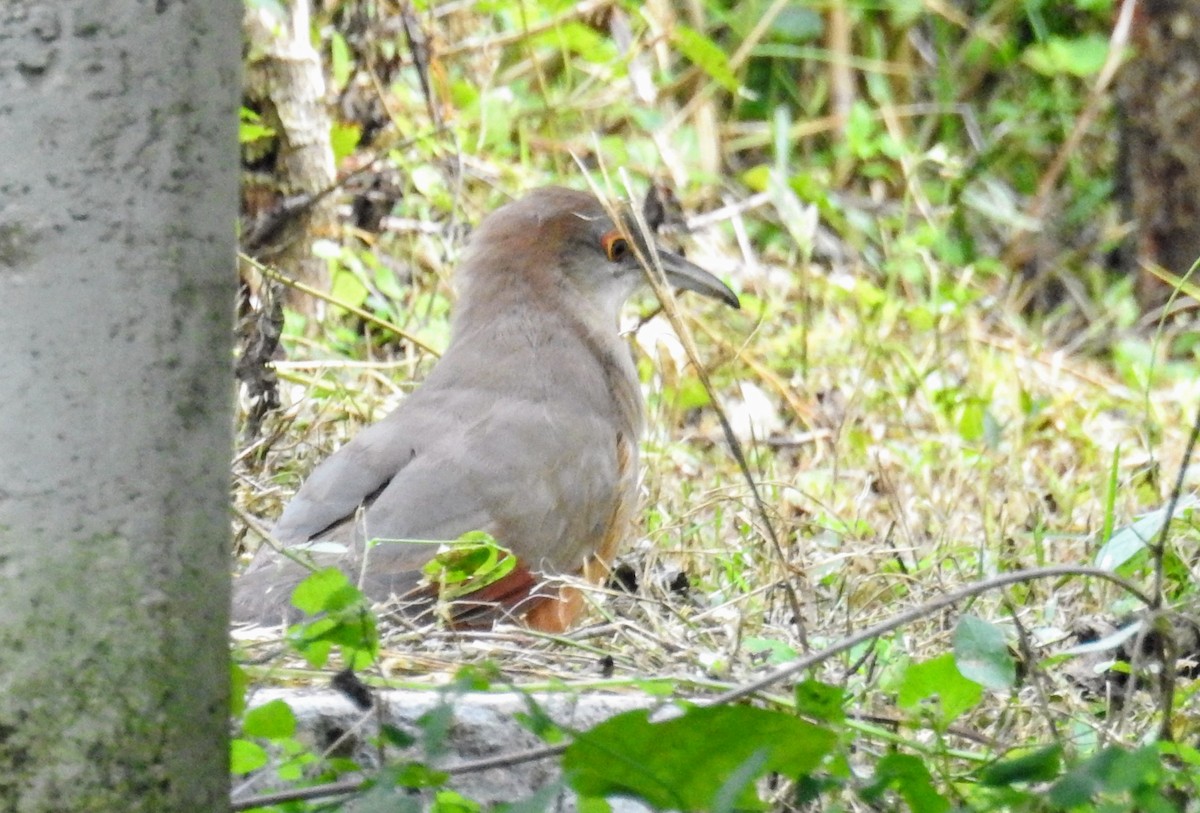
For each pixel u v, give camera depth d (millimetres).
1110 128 21812
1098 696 8586
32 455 4637
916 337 16812
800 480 13164
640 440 11398
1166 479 13219
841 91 22266
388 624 8367
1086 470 13930
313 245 14141
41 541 4660
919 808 5594
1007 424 14562
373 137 15531
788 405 15281
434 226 15984
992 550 10992
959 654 6387
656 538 10727
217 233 4785
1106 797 5418
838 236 20047
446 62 18156
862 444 14023
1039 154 21938
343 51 15297
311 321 14164
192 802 4867
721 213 18188
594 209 11602
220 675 4918
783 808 6660
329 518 9469
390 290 14828
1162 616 6668
